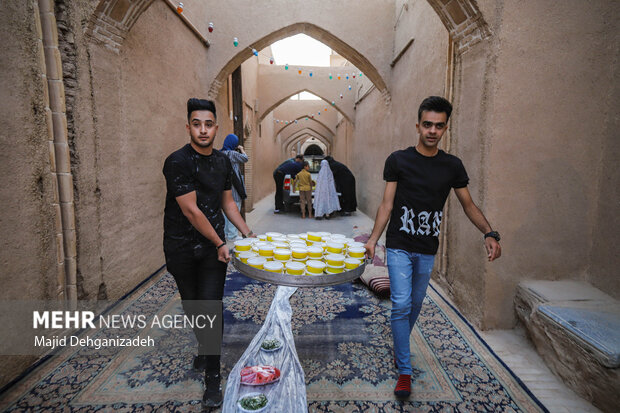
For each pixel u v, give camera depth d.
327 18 6.95
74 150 2.81
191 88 5.66
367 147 9.73
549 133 2.80
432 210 2.06
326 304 3.53
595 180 2.84
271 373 2.11
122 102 3.54
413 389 2.17
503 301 2.95
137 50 3.84
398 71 6.53
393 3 6.97
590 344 2.04
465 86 3.26
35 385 2.17
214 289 2.03
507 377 2.31
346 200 9.74
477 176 3.01
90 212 3.02
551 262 2.92
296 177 9.50
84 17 2.90
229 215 2.30
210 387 1.98
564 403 2.07
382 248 4.97
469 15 2.92
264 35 6.65
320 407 1.99
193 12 5.66
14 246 2.21
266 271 1.88
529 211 2.87
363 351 2.62
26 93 2.32
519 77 2.75
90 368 2.35
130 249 3.78
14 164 2.21
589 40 2.73
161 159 4.55
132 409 1.96
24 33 2.31
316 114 18.20
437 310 3.38
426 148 2.04
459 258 3.45
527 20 2.70
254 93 11.64
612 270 2.65
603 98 2.76
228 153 5.36
